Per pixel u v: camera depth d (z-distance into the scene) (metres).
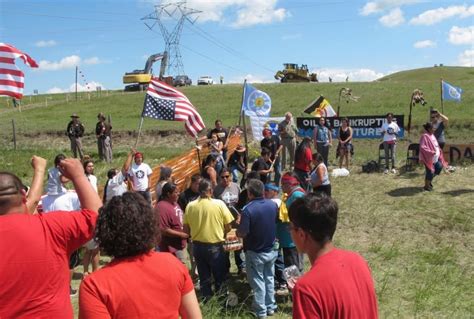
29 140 28.58
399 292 7.48
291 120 15.68
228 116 34.12
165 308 2.55
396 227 10.66
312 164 9.59
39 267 2.61
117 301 2.45
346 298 2.42
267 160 12.06
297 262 7.16
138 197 2.66
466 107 30.69
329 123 18.02
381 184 13.79
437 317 6.61
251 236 6.43
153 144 26.52
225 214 6.79
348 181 14.45
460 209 11.23
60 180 7.27
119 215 2.55
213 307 6.54
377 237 10.25
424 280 7.91
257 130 16.69
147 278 2.53
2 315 2.54
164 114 10.00
